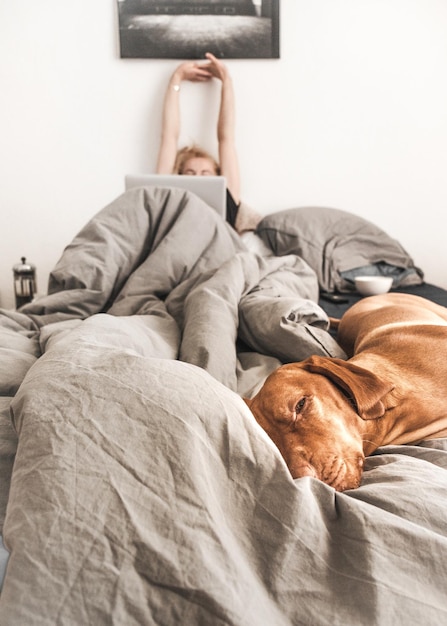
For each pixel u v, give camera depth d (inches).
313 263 139.6
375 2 155.1
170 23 154.0
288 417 39.8
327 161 160.6
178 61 156.4
